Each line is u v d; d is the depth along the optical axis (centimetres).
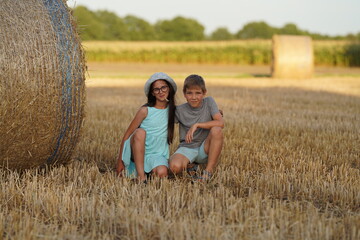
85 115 423
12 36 371
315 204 355
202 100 432
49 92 384
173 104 425
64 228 289
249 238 274
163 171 404
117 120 727
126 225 290
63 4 404
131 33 7106
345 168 435
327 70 2577
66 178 413
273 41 1789
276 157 496
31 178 404
